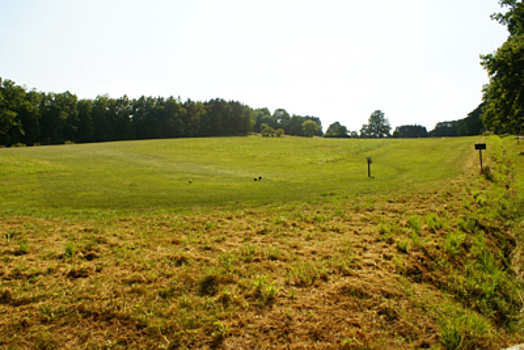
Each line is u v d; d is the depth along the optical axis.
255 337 4.57
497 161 24.94
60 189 15.56
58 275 5.94
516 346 4.88
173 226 9.30
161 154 39.97
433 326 5.14
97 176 20.84
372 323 5.06
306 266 6.73
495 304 6.32
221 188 16.81
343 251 7.66
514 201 13.55
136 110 101.12
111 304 5.11
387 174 22.22
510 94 23.98
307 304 5.39
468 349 4.84
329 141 61.06
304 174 23.64
